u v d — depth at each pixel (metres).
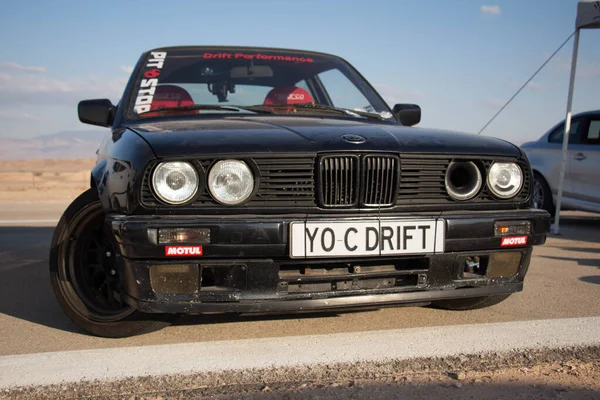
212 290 2.59
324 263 2.66
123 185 2.64
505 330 2.83
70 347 2.79
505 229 2.84
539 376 2.35
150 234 2.50
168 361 2.46
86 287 3.07
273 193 2.63
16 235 6.94
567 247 5.78
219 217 2.56
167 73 3.87
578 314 3.27
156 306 2.57
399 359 2.46
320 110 3.79
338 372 2.37
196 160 2.58
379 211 2.72
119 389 2.25
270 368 2.38
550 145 7.93
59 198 15.34
